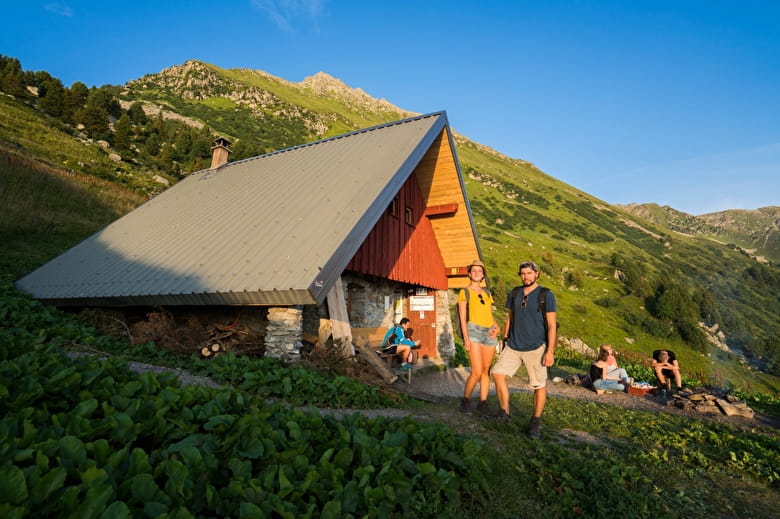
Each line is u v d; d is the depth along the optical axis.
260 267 7.32
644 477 4.19
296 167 11.70
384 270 10.62
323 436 3.32
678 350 53.84
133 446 2.66
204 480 2.32
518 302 5.34
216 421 2.86
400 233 11.74
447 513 3.04
